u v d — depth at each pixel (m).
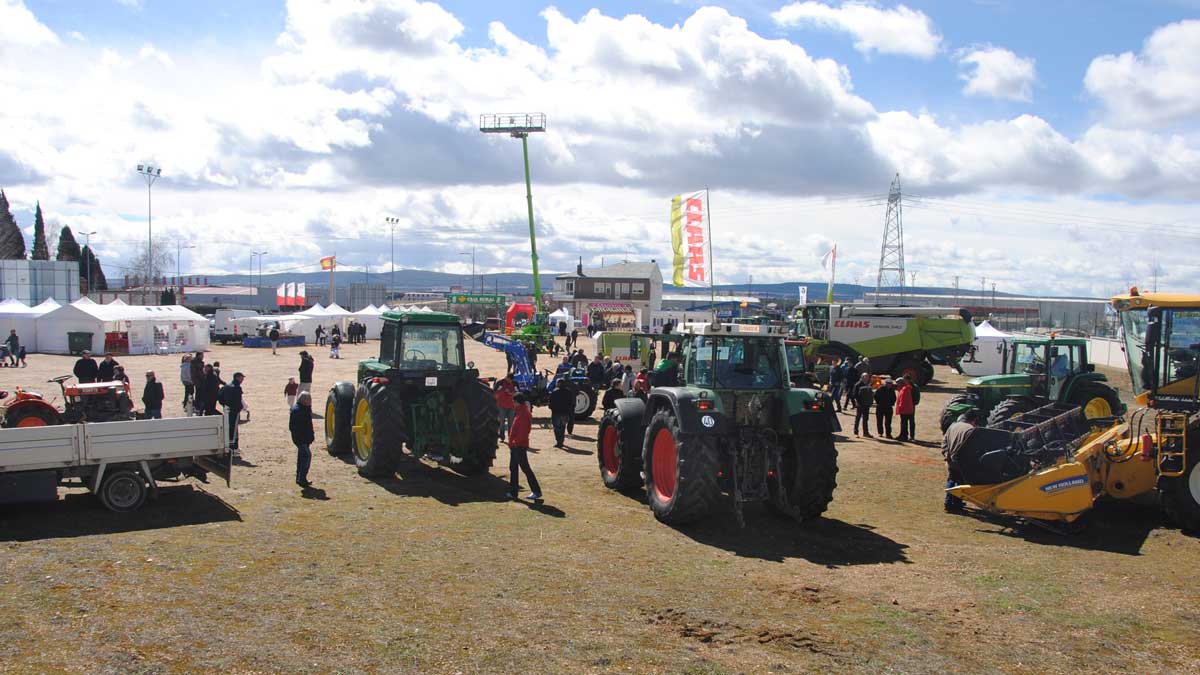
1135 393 11.13
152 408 15.39
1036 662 5.60
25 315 38.69
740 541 8.87
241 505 9.86
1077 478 9.29
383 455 11.50
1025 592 7.20
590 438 16.80
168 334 40.84
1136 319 11.08
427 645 5.45
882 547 8.80
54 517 9.09
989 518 10.38
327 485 11.25
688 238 21.27
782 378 9.83
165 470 9.89
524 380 19.83
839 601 6.80
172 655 5.15
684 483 8.95
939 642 5.91
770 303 75.88
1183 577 7.79
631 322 68.12
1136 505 10.76
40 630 5.52
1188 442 9.36
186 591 6.45
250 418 18.30
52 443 9.00
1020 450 10.03
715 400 9.27
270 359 37.69
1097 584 7.51
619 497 11.06
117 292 75.75
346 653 5.27
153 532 8.43
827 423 9.44
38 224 93.19
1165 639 6.11
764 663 5.38
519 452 10.63
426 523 9.16
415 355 12.56
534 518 9.59
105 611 5.93
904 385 17.23
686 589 6.96
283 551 7.75
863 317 28.69
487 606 6.30
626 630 5.90
